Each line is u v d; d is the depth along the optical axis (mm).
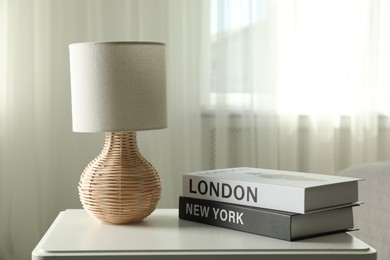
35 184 2902
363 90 3205
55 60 2918
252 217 1391
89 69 1463
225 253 1258
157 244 1314
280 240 1334
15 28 2867
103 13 2947
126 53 1447
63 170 2953
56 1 2902
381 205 1843
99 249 1279
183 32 3027
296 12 3123
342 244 1303
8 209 2900
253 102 3094
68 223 1547
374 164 2084
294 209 1335
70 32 2920
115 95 1449
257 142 3115
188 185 1541
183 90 3039
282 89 3145
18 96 2881
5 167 2891
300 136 3203
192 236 1379
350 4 3186
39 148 2910
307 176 1483
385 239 1790
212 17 3062
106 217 1501
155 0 2986
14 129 2889
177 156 3035
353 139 3203
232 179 1445
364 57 3199
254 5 3080
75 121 1508
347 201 1407
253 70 3088
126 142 1519
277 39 3127
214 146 3088
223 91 3055
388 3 3236
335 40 3176
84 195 1516
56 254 1262
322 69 3168
